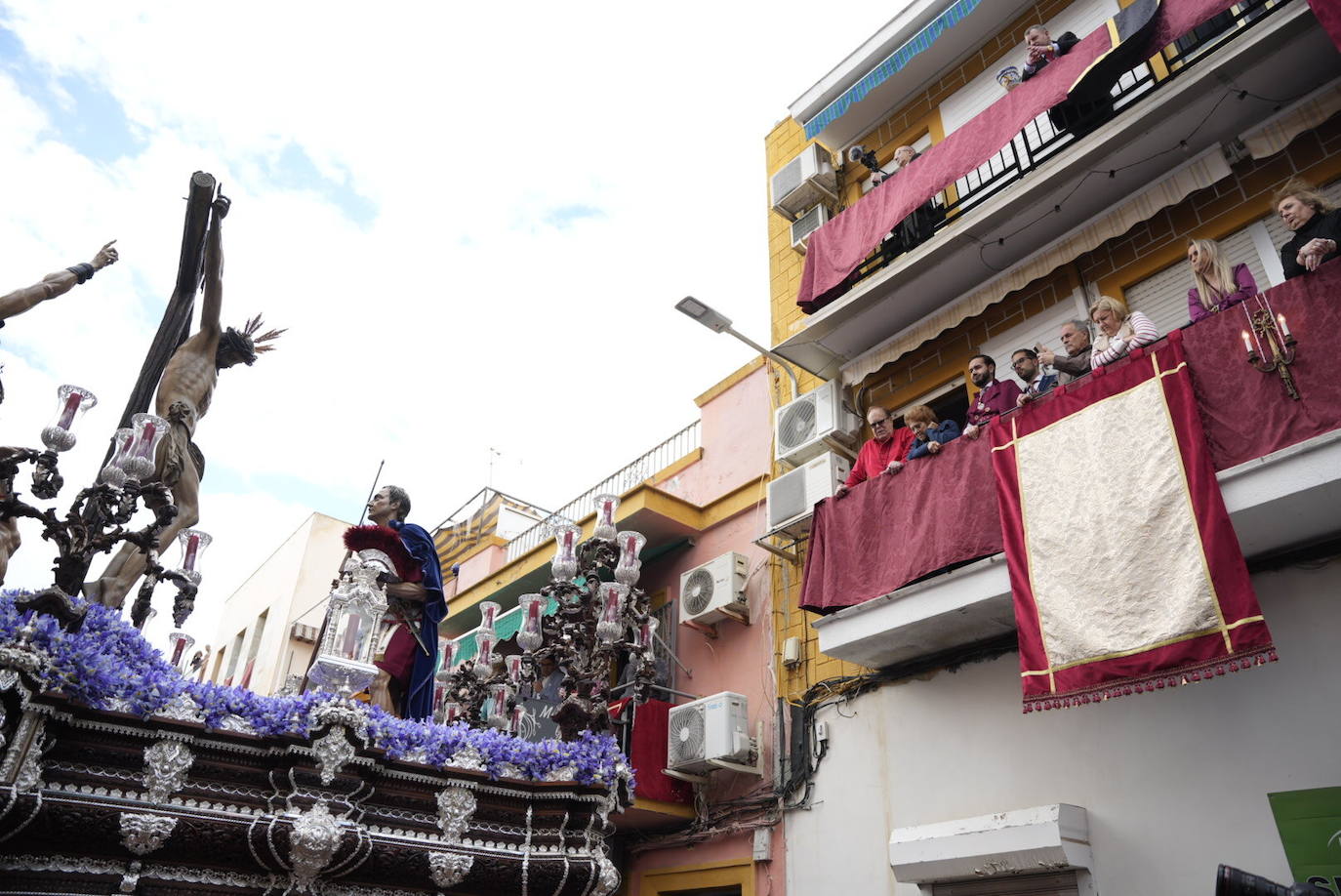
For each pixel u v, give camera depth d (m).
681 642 12.60
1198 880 6.57
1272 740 6.54
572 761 5.76
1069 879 7.18
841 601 8.87
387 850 4.90
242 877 4.61
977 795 8.18
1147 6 7.95
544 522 16.45
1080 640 6.59
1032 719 8.03
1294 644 6.64
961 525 7.99
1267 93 7.84
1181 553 6.24
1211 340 6.64
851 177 12.77
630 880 11.66
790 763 10.21
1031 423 7.62
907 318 10.57
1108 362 7.29
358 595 5.76
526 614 6.74
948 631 8.45
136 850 4.31
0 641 4.20
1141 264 8.95
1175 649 6.05
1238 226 8.32
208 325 6.95
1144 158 8.48
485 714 8.52
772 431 12.88
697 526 13.12
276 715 4.87
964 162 9.42
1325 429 5.95
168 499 4.95
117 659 4.84
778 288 13.45
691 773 10.86
